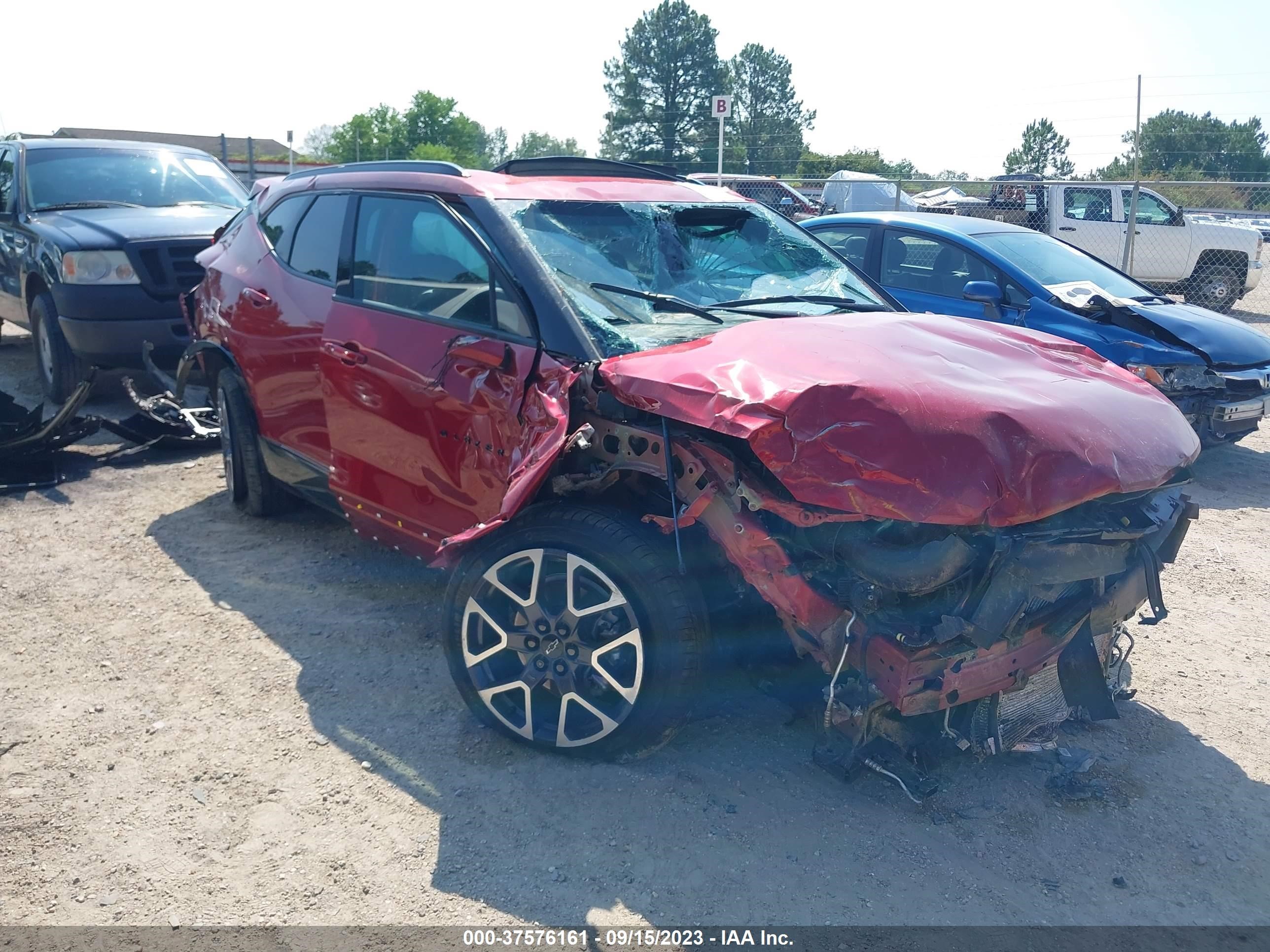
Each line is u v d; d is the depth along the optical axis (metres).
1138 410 3.25
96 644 4.30
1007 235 8.17
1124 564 3.05
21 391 8.83
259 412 5.16
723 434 3.05
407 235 4.18
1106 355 6.96
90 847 3.04
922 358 3.25
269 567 5.13
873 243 8.38
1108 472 2.89
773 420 2.82
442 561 3.32
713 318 3.77
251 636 4.40
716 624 3.41
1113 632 3.65
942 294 7.90
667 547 3.17
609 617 3.25
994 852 3.07
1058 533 2.87
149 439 6.99
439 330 3.87
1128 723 3.85
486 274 3.75
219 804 3.25
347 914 2.79
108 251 7.46
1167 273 15.55
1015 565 2.86
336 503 4.64
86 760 3.48
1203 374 6.89
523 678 3.42
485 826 3.15
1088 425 3.01
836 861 3.01
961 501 2.71
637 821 3.17
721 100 16.95
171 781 3.37
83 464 6.83
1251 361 7.11
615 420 3.24
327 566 5.16
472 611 3.46
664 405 3.05
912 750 3.23
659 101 69.81
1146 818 3.25
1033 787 3.39
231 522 5.76
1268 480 7.38
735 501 3.00
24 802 3.23
